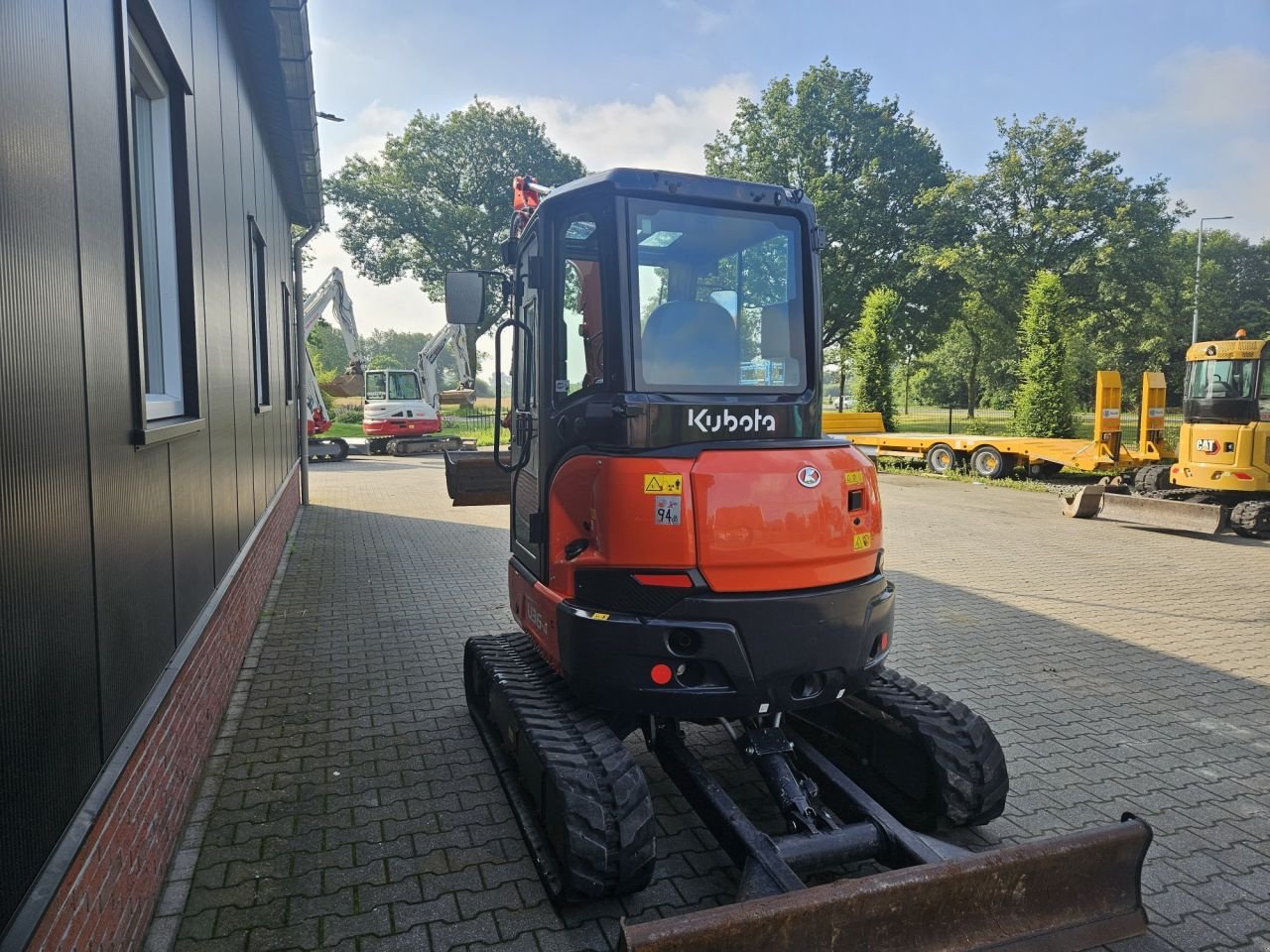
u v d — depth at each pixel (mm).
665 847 3586
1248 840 3674
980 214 32844
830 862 2924
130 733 2793
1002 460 16828
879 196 31516
